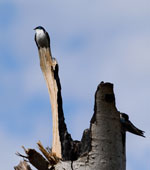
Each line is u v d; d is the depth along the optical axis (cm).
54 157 1086
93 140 1012
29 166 1173
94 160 1002
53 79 1251
